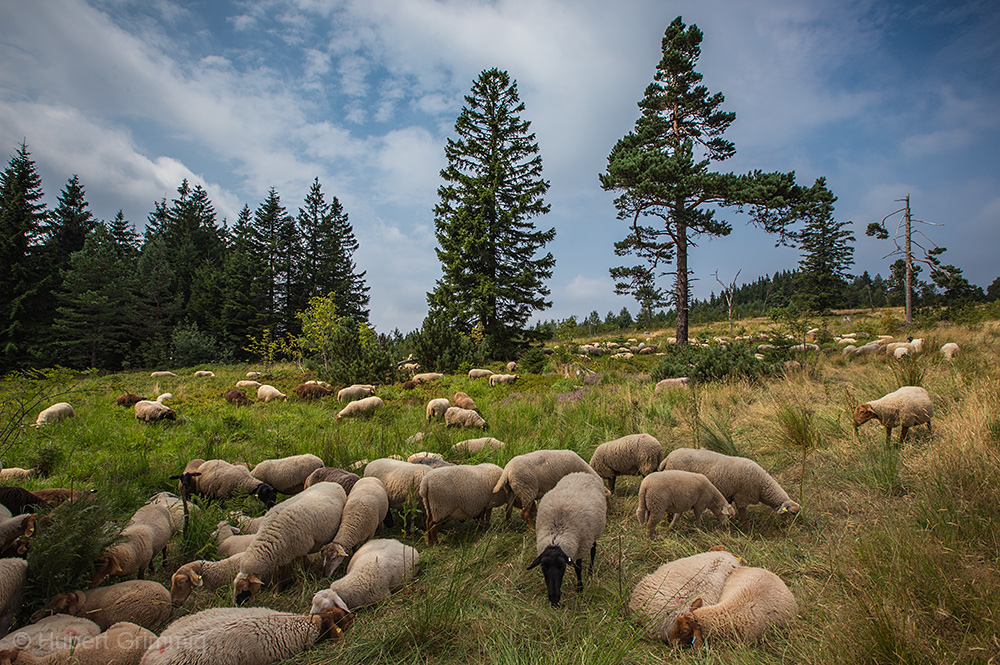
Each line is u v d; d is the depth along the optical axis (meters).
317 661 3.29
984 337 19.27
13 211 41.19
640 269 27.83
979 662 2.73
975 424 5.94
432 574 4.51
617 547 4.96
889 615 3.04
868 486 5.75
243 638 3.18
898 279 62.88
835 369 14.39
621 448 6.54
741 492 5.41
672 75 27.53
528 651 3.37
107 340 41.41
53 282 41.38
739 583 3.60
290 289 56.16
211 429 10.31
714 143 27.20
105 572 4.02
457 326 33.22
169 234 70.81
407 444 8.81
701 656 3.16
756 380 13.44
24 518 4.39
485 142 36.06
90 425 10.42
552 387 17.02
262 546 4.30
